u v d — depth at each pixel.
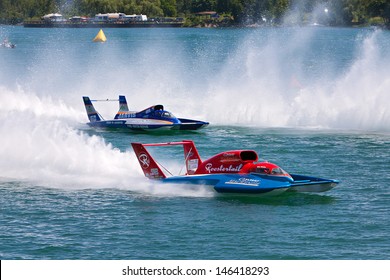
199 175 82.75
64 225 71.94
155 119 130.25
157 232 69.94
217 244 66.75
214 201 79.69
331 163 99.81
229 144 115.25
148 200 80.00
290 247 65.94
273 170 80.25
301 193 82.44
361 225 71.75
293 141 117.50
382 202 79.44
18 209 76.94
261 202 79.31
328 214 75.12
